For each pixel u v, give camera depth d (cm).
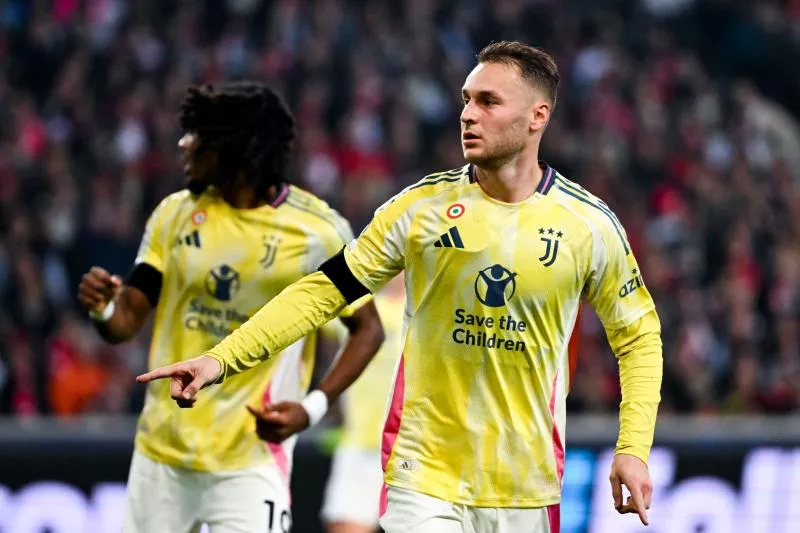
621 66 6362
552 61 1545
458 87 5947
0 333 3988
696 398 4484
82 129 5184
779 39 7125
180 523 1820
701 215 5684
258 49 5906
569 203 1545
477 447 1546
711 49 7094
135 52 5566
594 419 3083
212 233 1825
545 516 1578
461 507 1548
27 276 4300
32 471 2778
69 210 4700
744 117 6512
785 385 4525
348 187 5125
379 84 5700
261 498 1814
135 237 4725
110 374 4053
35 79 5562
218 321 1827
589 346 4412
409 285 1559
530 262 1522
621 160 5884
